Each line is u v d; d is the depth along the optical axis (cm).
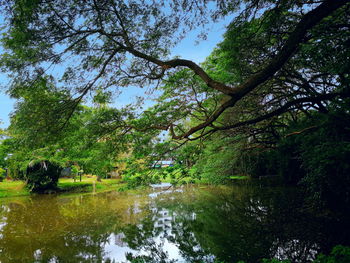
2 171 2230
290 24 725
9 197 2031
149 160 798
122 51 586
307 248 722
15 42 471
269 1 555
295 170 1652
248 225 1002
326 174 704
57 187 2384
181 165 853
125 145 816
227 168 1378
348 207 880
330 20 538
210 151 1327
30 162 2042
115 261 745
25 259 778
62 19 488
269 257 693
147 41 610
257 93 977
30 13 445
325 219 928
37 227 1138
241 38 729
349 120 573
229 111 1080
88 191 2395
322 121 675
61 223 1198
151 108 934
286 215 1062
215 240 869
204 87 812
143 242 908
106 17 536
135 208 1492
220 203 1499
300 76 870
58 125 615
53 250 847
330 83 767
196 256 748
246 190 1905
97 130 709
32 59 505
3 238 983
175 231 1009
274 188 1817
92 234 1012
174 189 2248
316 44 452
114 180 3222
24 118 563
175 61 474
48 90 578
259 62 863
